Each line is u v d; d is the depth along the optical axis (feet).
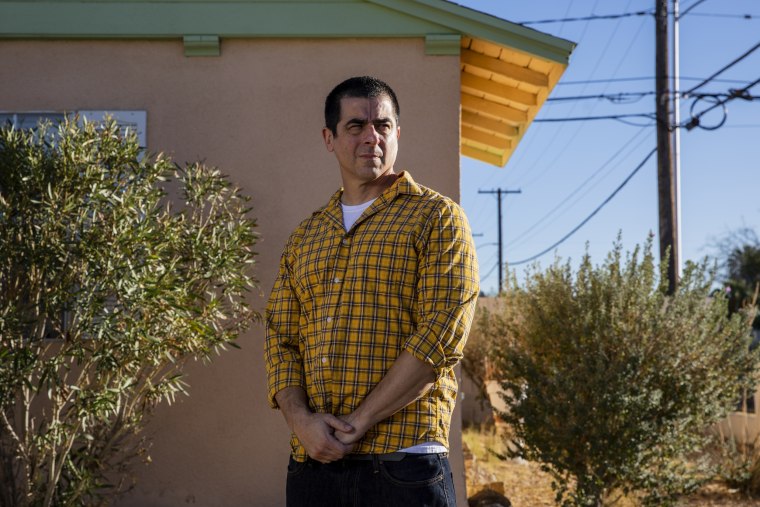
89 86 18.01
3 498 14.32
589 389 19.56
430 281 7.83
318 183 17.99
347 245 8.27
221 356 17.46
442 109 18.04
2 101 17.93
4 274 14.15
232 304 15.89
